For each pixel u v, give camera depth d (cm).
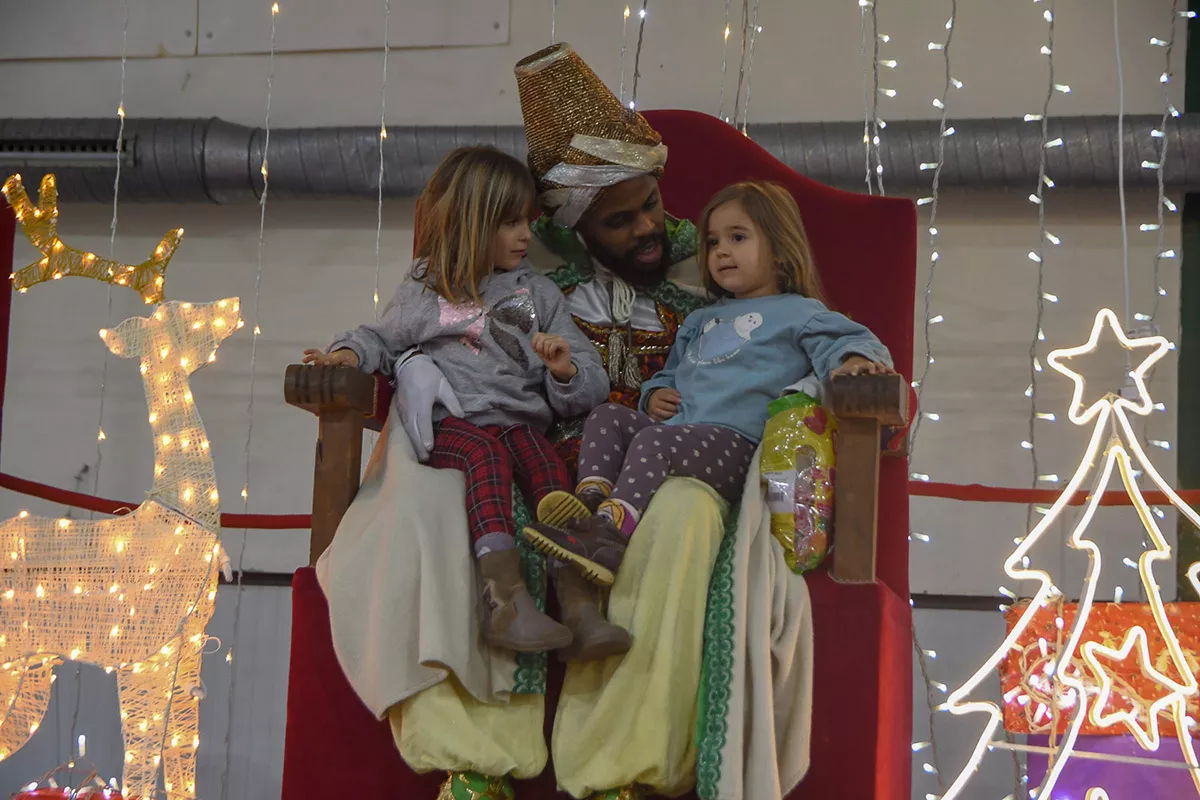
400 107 468
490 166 240
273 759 427
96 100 479
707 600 196
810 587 201
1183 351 423
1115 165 414
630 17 461
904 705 225
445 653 189
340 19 472
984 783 398
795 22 456
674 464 212
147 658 254
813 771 195
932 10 450
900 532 237
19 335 471
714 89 455
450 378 233
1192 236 430
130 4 482
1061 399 427
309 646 208
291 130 448
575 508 197
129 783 253
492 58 466
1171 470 416
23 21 485
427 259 244
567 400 234
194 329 269
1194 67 434
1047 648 273
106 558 259
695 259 270
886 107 448
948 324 438
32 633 258
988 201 440
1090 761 279
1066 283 434
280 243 468
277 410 457
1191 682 213
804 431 210
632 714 190
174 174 446
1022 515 418
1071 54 442
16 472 462
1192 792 269
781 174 272
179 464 263
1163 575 407
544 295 246
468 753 188
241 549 430
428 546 199
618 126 249
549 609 208
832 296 259
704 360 239
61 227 477
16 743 274
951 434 432
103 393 461
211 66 477
